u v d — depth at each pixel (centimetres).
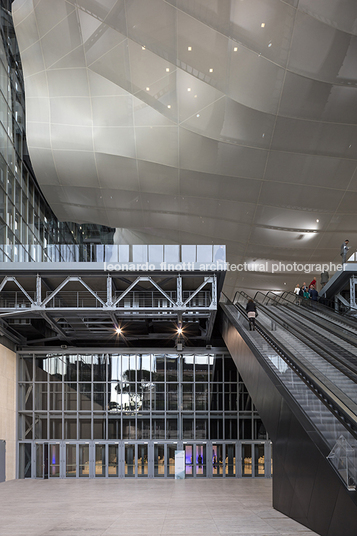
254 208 3153
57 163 3050
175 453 2972
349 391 1238
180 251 2425
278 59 2542
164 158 2988
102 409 3147
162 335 3188
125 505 1712
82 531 1198
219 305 2864
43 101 2909
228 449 3098
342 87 2588
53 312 2531
